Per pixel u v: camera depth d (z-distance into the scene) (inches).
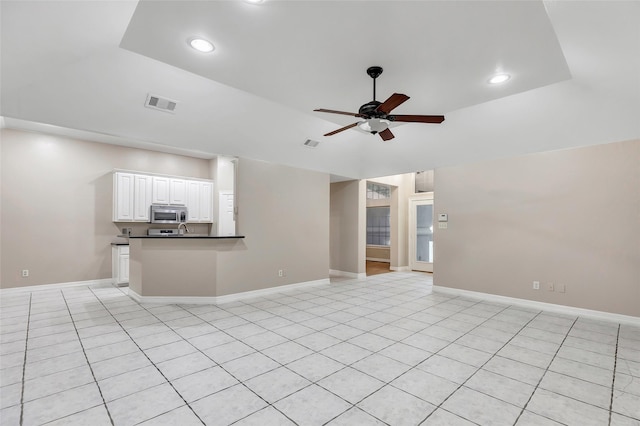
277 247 217.2
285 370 100.4
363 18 78.4
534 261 179.2
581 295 163.3
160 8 75.0
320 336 130.9
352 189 280.5
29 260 209.5
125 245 229.6
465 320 154.4
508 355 113.1
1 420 73.7
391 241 330.3
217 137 170.1
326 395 86.1
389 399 84.4
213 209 285.4
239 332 135.0
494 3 72.0
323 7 74.1
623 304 151.7
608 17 72.1
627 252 151.5
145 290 181.8
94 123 135.9
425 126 180.7
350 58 98.7
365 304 184.7
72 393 85.8
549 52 94.4
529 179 182.2
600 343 124.9
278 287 217.0
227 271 189.5
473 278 203.2
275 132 181.8
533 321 153.5
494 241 194.5
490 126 164.9
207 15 77.7
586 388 90.7
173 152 265.6
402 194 330.6
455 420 75.5
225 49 94.0
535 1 71.2
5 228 201.5
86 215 229.8
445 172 218.5
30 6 61.9
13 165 204.4
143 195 247.0
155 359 107.7
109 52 105.9
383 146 215.5
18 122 192.2
